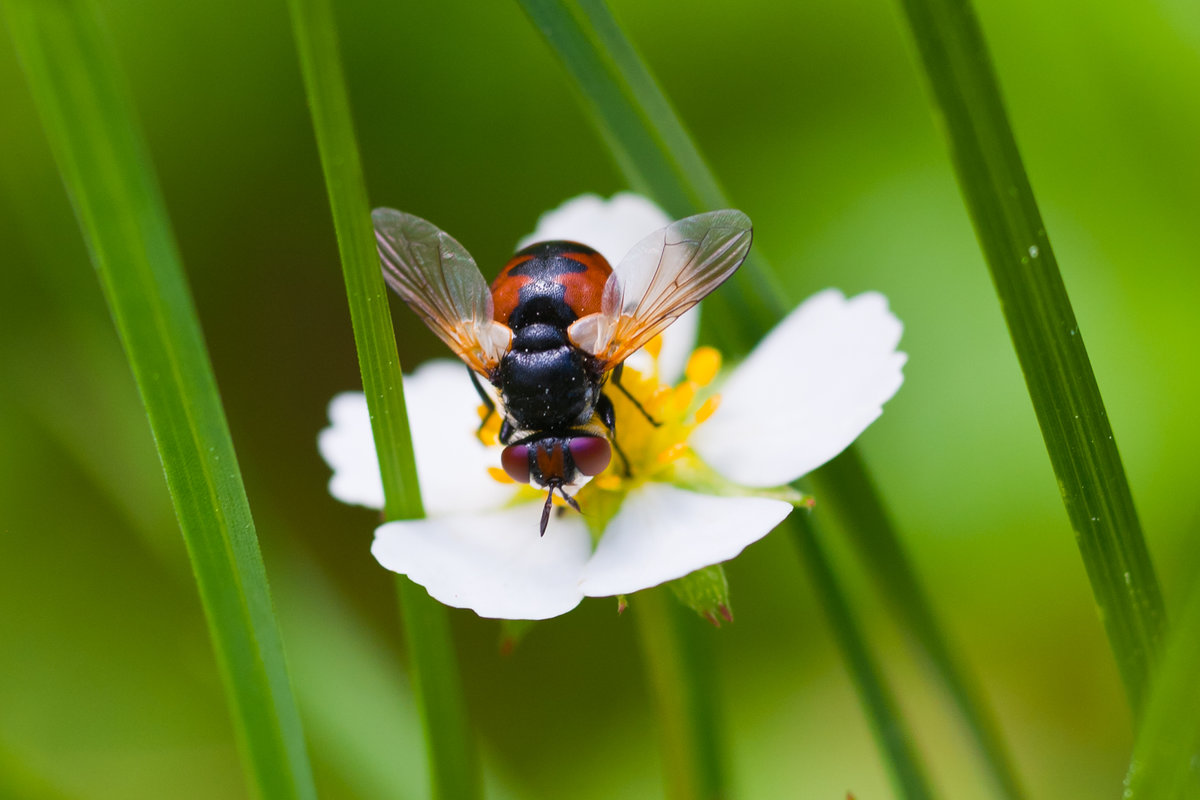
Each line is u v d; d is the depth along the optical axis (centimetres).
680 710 10
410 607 10
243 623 10
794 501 10
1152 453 12
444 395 11
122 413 11
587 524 10
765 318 11
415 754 11
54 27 9
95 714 12
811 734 12
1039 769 12
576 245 11
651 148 10
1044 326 10
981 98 10
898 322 10
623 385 11
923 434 12
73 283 11
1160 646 9
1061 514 12
